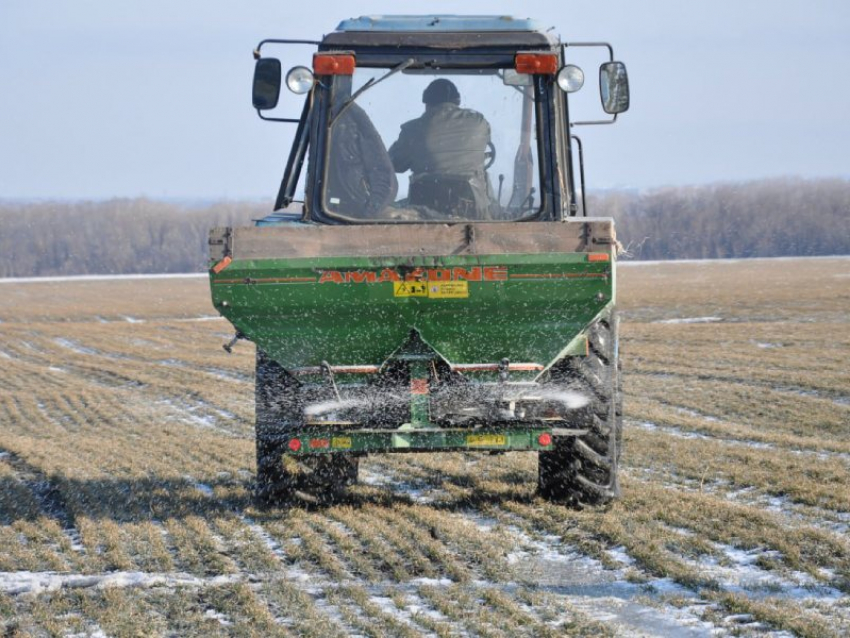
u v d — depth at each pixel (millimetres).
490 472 18375
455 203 14805
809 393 31000
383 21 14852
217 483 18641
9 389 41438
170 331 73125
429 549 13195
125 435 26531
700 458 19516
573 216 15781
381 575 12273
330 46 14789
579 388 14625
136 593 11883
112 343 64938
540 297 13492
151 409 32656
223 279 13562
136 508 16375
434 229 13453
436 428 13977
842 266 144000
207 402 33656
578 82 14539
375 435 14023
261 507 15406
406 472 18703
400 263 13453
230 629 10594
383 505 15852
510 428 14031
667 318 67500
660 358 41562
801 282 104438
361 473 18719
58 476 19641
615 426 15641
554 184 14758
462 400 14109
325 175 14742
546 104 14711
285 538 14000
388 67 14766
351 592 11492
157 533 14539
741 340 48656
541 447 14000
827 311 67438
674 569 12031
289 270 13500
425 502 16156
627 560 12719
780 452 20203
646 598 11227
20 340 69250
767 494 16484
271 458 14977
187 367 47844
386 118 14805
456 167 14789
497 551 13039
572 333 13766
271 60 15227
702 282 111438
